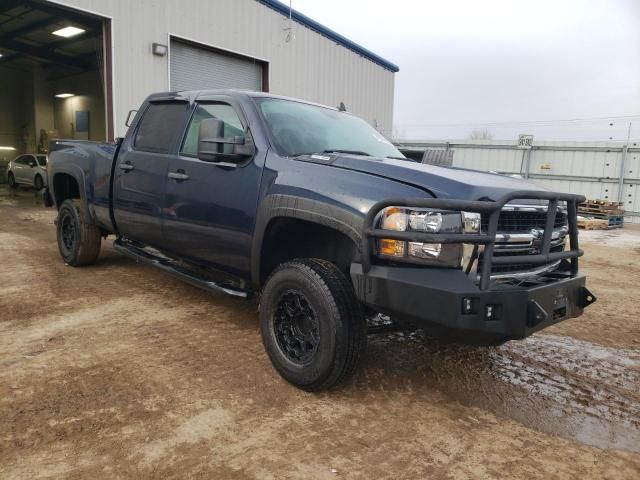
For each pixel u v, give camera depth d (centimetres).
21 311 447
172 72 1330
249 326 431
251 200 355
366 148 417
